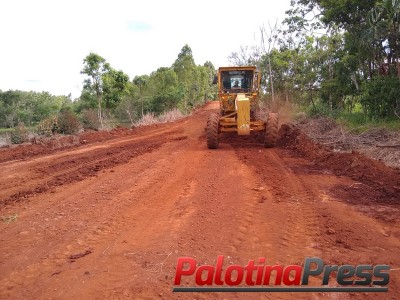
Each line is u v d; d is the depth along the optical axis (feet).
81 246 15.53
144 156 37.06
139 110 110.63
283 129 45.75
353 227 16.14
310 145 35.32
